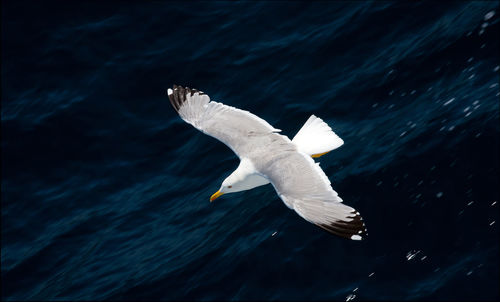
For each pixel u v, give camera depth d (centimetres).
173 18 2408
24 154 2167
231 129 1170
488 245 1509
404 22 2150
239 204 1833
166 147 2092
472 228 1548
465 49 1972
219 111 1204
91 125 2192
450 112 1806
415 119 1836
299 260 1597
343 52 2138
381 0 2244
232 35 2308
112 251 1847
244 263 1639
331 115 1956
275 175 1051
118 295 1697
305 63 2144
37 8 2506
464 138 1722
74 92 2283
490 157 1659
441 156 1702
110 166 2088
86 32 2420
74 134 2183
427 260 1520
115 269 1792
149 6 2456
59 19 2473
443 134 1753
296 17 2303
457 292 1452
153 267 1741
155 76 2261
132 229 1898
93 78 2303
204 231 1791
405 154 1741
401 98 1927
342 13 2258
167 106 2197
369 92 1980
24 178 2120
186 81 2214
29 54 2403
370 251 1568
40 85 2328
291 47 2208
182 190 1956
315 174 1023
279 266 1602
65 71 2344
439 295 1455
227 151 2022
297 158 1066
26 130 2212
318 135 1129
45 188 2088
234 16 2366
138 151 2102
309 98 2033
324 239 1622
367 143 1827
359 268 1544
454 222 1568
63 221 1991
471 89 1852
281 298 1538
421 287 1478
